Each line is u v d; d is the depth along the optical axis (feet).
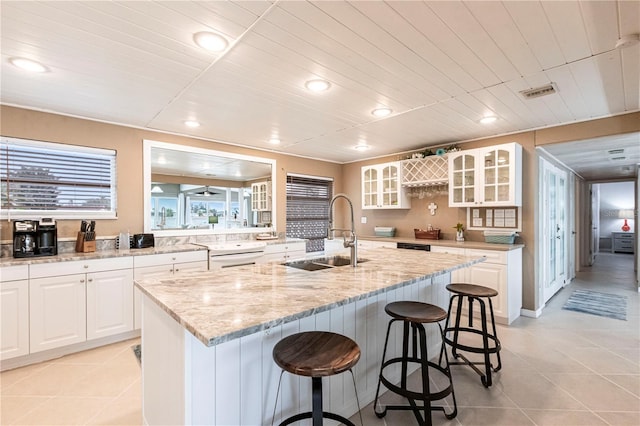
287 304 4.42
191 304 4.42
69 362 8.66
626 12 5.21
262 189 15.85
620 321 11.91
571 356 9.07
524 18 5.39
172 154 12.82
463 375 8.10
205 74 7.52
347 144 14.92
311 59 6.82
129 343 9.89
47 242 9.41
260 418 5.05
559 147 12.76
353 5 5.02
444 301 9.72
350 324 6.60
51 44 6.17
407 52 6.52
